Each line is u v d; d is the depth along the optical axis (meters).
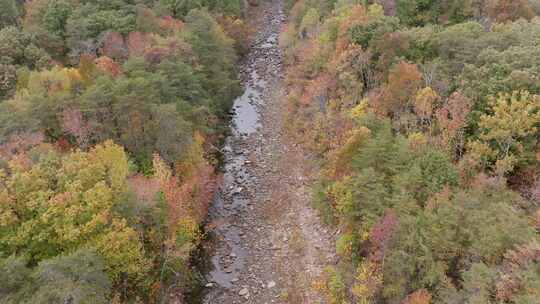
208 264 49.44
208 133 65.12
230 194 59.31
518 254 31.17
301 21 89.31
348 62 59.34
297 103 71.38
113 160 41.56
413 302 34.78
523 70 44.38
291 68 82.19
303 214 54.41
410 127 47.19
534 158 41.44
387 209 40.12
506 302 30.45
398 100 49.44
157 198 42.06
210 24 78.19
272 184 60.56
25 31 65.50
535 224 34.44
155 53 62.31
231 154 67.31
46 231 35.00
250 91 84.44
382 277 38.66
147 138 50.44
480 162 42.50
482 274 31.80
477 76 46.88
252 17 115.12
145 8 75.38
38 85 52.28
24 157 38.84
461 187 40.44
